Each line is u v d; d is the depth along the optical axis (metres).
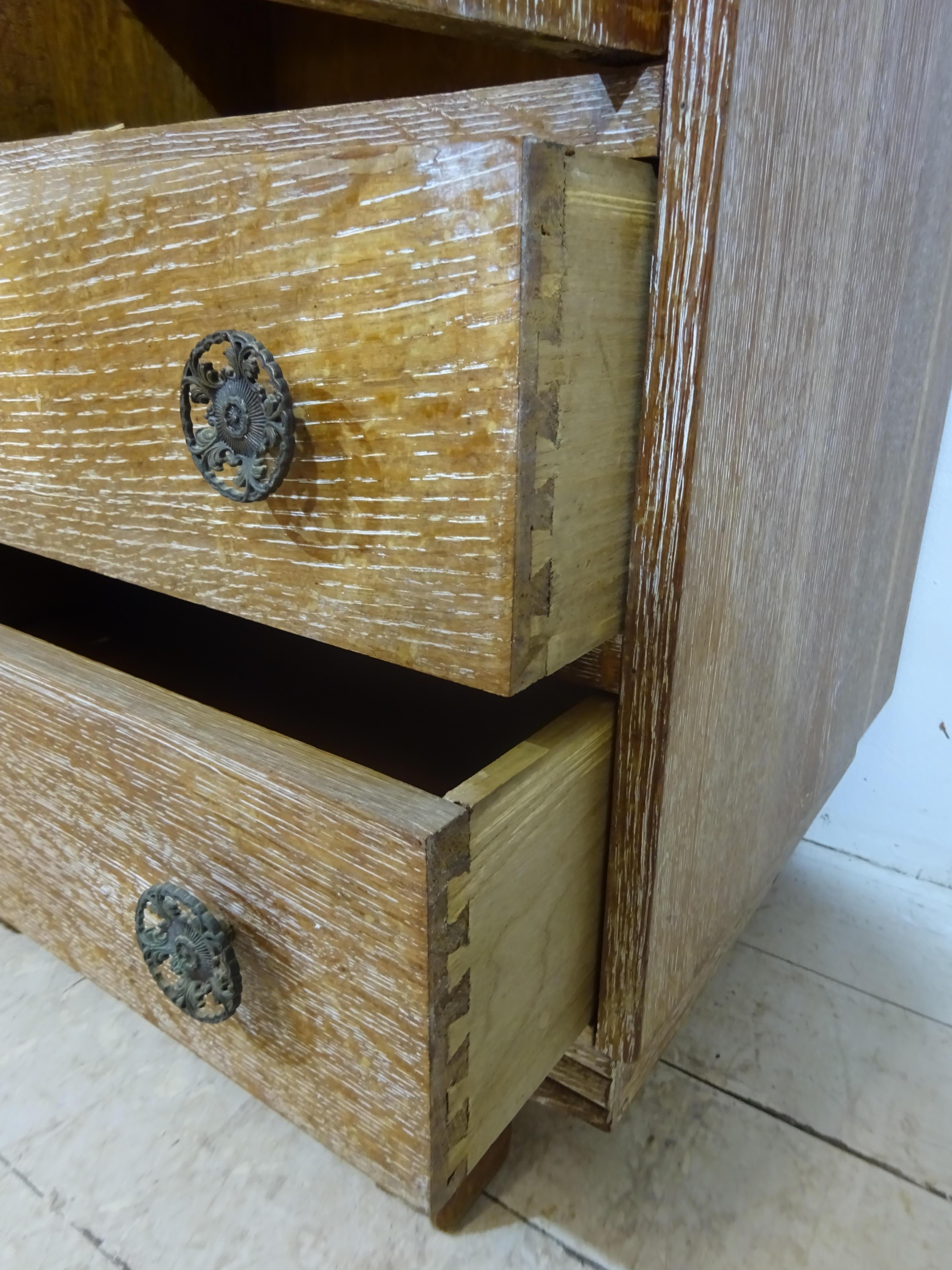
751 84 0.34
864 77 0.45
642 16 0.32
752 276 0.38
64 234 0.43
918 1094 0.63
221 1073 0.58
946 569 0.82
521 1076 0.46
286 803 0.39
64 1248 0.52
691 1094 0.63
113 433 0.45
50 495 0.51
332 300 0.34
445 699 0.72
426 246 0.30
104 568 0.50
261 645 0.83
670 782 0.44
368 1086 0.41
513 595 0.33
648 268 0.36
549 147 0.28
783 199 0.39
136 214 0.39
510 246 0.29
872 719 0.83
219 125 0.44
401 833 0.34
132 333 0.42
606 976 0.50
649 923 0.47
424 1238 0.52
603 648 0.43
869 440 0.61
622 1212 0.54
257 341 0.36
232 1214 0.54
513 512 0.32
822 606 0.61
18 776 0.54
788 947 0.78
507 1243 0.52
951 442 0.78
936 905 0.85
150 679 0.75
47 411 0.49
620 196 0.33
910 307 0.62
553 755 0.40
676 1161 0.58
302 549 0.39
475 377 0.31
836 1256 0.51
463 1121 0.41
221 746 0.41
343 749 0.65
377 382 0.33
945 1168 0.57
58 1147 0.58
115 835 0.49
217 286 0.37
